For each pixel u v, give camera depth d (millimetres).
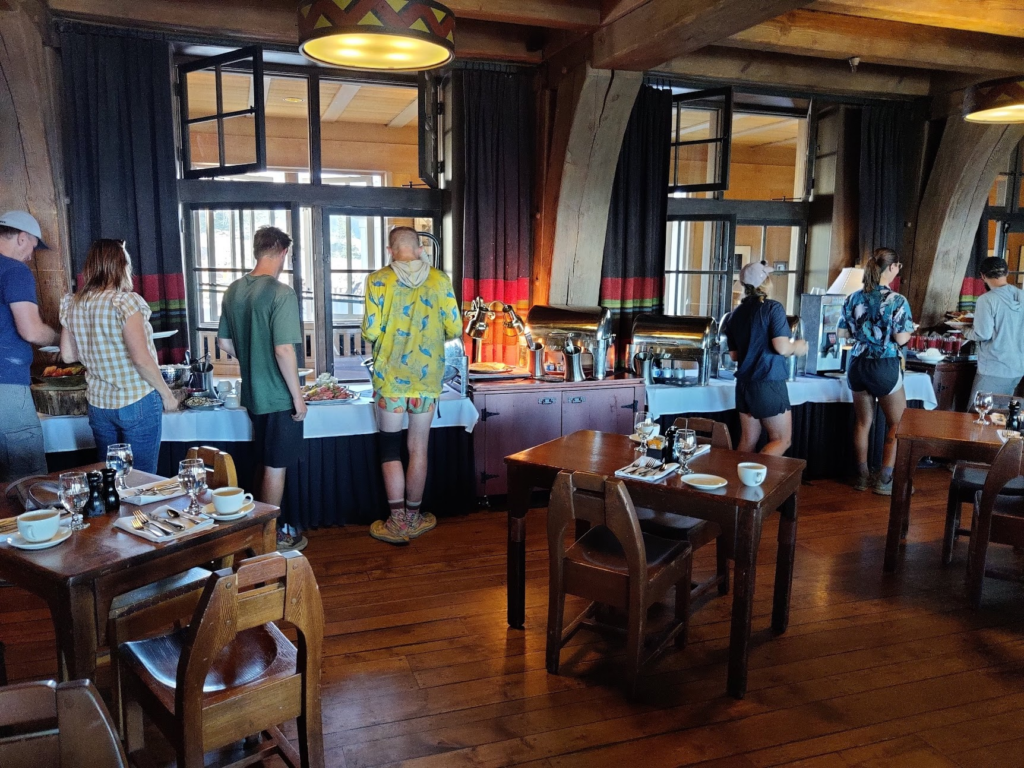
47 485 2578
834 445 5422
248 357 3664
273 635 2131
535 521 4461
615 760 2322
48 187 4172
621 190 5250
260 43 4508
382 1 2576
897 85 5805
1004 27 4234
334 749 2357
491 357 5176
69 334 3379
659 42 3916
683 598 2943
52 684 1189
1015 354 5105
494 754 2346
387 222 6656
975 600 3342
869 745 2404
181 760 1740
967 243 6133
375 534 4133
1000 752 2379
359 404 4156
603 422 4703
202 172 4543
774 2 3309
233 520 2277
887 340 4762
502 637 3082
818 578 3686
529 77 5059
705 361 4832
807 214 6164
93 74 4195
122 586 2006
